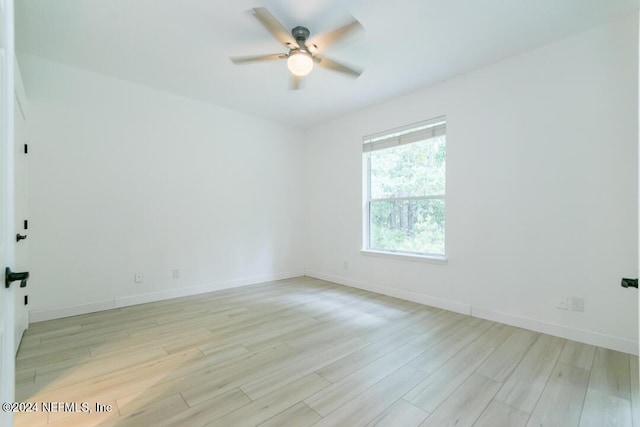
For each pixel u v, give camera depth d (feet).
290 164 16.48
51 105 9.77
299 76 8.72
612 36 7.66
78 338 8.35
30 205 9.40
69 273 10.11
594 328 7.91
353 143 14.49
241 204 14.52
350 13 7.34
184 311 10.69
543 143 8.76
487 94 9.91
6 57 3.19
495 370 6.67
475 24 7.80
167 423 4.97
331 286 14.51
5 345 3.04
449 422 5.01
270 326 9.31
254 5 7.13
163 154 12.12
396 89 11.76
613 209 7.64
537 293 8.87
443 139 11.37
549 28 7.97
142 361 7.07
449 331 8.91
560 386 6.04
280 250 16.03
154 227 11.92
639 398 5.64
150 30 8.11
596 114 7.89
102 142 10.73
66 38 8.49
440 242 11.44
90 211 10.51
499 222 9.64
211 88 11.82
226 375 6.47
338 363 7.00
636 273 7.32
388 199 13.28
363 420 5.06
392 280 12.76
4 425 2.97
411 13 7.38
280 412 5.25
